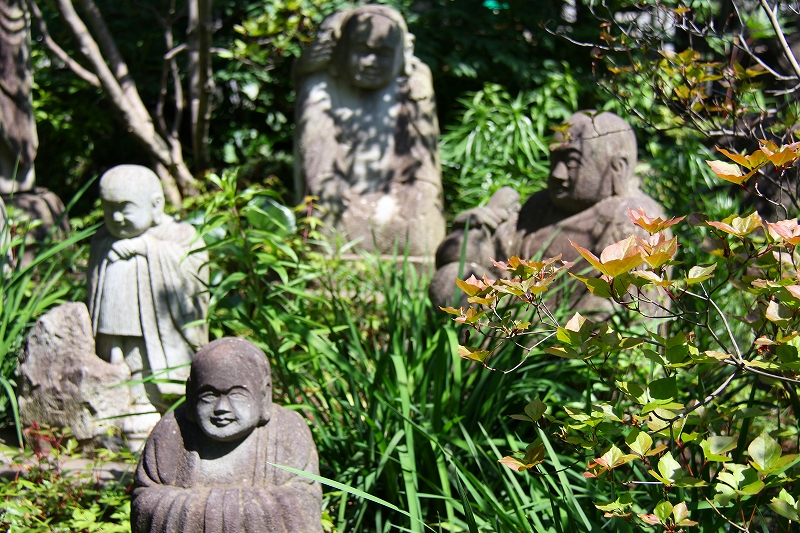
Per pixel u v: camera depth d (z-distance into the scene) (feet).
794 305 7.16
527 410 8.16
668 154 22.81
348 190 21.33
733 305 16.05
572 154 14.94
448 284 15.14
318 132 21.57
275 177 27.55
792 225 7.05
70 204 17.35
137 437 14.96
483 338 13.56
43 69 28.58
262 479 9.84
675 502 9.79
